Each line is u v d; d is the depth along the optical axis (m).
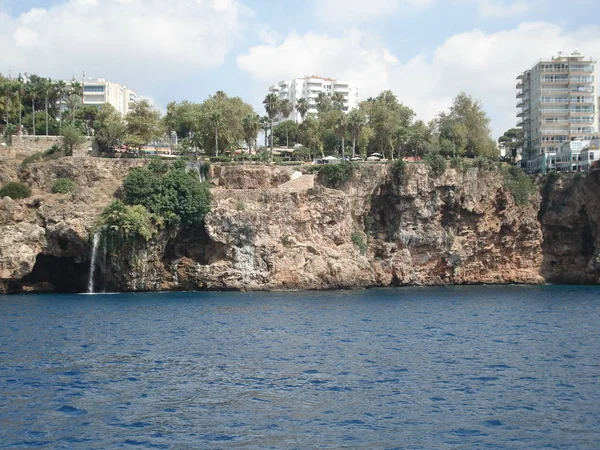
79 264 108.62
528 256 131.75
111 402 38.84
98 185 116.06
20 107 140.75
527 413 37.03
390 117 156.00
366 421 35.66
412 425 35.09
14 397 39.47
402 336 61.78
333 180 120.62
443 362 49.69
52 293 103.81
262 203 110.62
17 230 103.25
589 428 34.66
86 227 103.88
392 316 76.44
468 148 161.75
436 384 43.03
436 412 37.22
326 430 34.34
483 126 162.62
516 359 50.97
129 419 35.88
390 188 123.25
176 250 109.62
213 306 84.69
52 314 75.69
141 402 38.84
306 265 109.88
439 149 152.62
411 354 52.78
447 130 160.75
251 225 107.38
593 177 132.12
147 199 107.19
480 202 126.69
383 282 119.50
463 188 124.88
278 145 192.25
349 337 60.88
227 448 31.84
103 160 118.44
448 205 124.75
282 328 65.94
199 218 107.56
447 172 123.75
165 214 106.31
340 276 111.00
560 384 43.06
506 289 116.81
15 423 34.97
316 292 106.25
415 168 122.75
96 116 166.12
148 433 33.75
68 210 105.50
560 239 135.00
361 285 114.06
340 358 50.94
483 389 41.84
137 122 146.12
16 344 55.66
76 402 38.72
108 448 31.78
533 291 112.94
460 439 33.16
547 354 53.06
